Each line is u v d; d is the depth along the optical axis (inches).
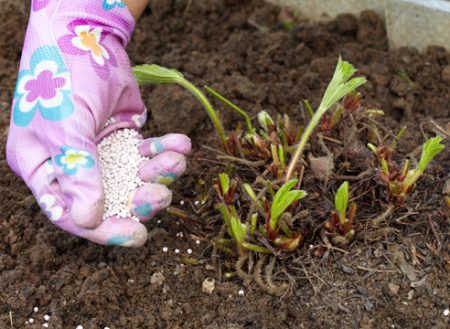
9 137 23.8
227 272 25.3
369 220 24.9
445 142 27.4
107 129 24.3
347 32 34.0
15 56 33.0
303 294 24.2
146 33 33.7
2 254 25.4
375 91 31.1
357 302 23.8
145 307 24.5
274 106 30.7
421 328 23.5
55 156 22.5
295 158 23.9
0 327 23.8
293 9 35.1
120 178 23.8
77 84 23.2
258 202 24.2
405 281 24.1
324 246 24.6
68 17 24.1
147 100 30.5
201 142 29.1
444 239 24.8
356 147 25.9
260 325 23.7
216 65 32.3
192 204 26.9
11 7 33.7
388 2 32.3
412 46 32.8
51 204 22.9
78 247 25.8
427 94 31.0
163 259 25.5
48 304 24.3
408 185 24.2
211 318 24.1
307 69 32.2
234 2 35.4
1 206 26.9
